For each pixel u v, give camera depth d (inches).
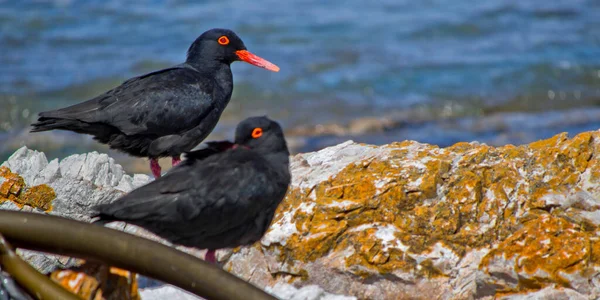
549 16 1471.5
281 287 346.9
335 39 1325.0
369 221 383.9
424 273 366.0
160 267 289.3
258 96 1088.8
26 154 493.4
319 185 399.5
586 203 371.2
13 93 1066.1
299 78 1152.8
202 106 499.8
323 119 1015.6
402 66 1205.1
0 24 1346.0
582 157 397.4
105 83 1117.1
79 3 1476.4
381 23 1419.8
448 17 1454.2
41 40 1289.4
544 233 354.9
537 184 387.5
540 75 1167.6
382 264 368.8
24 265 285.9
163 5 1493.6
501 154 406.6
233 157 352.5
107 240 291.3
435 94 1101.1
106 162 496.1
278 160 361.4
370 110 1045.8
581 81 1149.7
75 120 472.1
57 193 444.5
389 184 389.4
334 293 376.2
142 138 489.1
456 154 410.6
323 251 378.0
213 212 342.0
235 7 1492.4
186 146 502.0
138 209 331.3
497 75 1170.6
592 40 1325.0
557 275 341.7
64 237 293.1
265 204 354.0
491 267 350.9
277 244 383.9
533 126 981.2
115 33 1331.2
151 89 486.3
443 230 376.8
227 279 283.9
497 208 381.7
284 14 1457.9
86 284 303.9
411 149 423.2
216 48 531.2
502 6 1525.6
